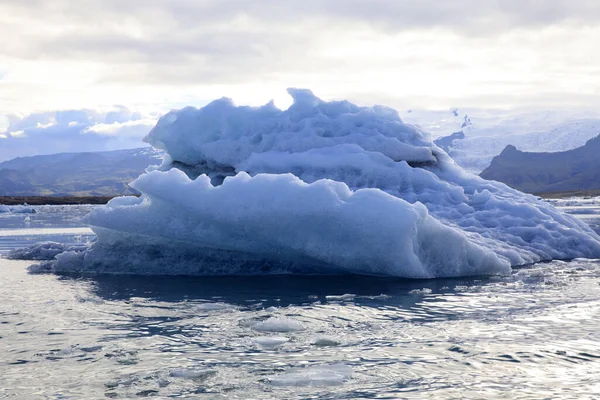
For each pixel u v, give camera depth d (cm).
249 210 1052
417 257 1038
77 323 725
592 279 1020
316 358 564
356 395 466
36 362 562
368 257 1031
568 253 1337
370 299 857
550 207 1545
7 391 485
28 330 691
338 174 1422
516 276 1062
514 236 1323
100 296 908
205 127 1619
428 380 498
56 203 9738
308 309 789
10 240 2152
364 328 680
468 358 558
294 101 1662
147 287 989
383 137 1530
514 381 493
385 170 1434
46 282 1061
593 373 510
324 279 1053
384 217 1009
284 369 531
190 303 845
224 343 622
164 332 674
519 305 800
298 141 1509
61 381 507
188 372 517
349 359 559
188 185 1113
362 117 1603
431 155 1545
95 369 539
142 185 1124
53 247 1515
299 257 1090
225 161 1538
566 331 652
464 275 1079
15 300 880
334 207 1018
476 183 1552
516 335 639
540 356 560
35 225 3203
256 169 1452
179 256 1177
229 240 1089
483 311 764
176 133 1622
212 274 1145
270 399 459
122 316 763
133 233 1143
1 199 9912
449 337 633
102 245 1227
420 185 1445
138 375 520
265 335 654
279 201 1045
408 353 577
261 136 1570
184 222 1111
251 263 1144
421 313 757
